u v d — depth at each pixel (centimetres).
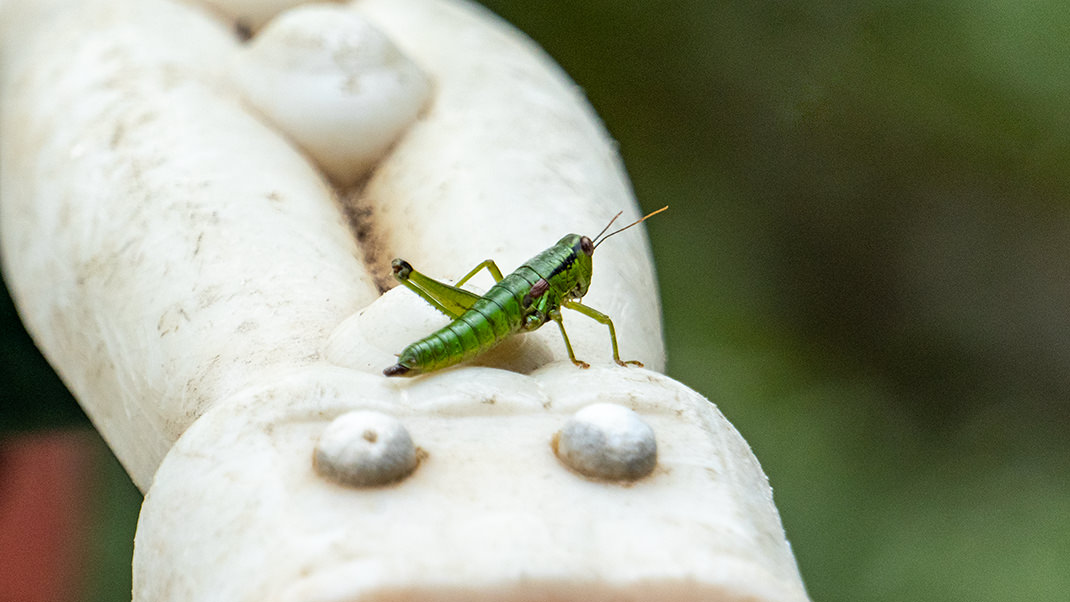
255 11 56
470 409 38
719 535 36
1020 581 85
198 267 42
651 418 38
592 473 37
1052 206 109
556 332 41
